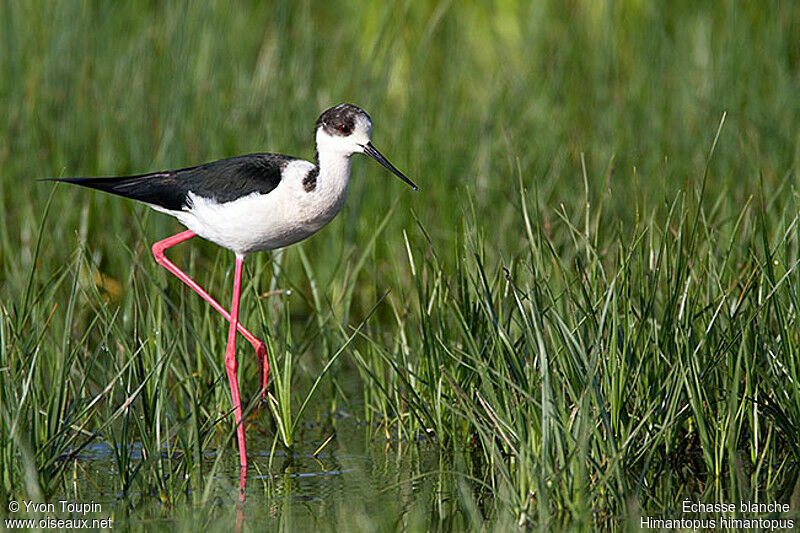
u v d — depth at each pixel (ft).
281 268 39.14
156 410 29.35
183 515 27.55
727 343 30.58
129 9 56.95
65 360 29.55
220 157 49.88
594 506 27.20
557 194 48.93
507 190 48.65
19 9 51.55
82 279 43.57
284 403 33.01
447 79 56.39
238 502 28.66
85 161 49.06
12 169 48.52
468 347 33.30
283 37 53.72
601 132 51.72
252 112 51.96
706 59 54.49
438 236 49.06
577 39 57.88
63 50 51.03
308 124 52.13
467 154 52.13
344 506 28.37
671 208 32.55
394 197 50.55
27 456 26.78
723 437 29.07
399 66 59.26
